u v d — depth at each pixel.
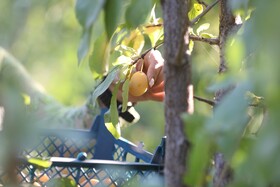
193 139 1.32
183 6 1.57
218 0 1.88
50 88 9.51
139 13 1.52
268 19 1.17
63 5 9.65
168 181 1.56
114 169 2.24
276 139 1.14
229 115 1.22
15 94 1.27
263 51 1.20
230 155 1.24
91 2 1.39
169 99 1.57
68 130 3.17
